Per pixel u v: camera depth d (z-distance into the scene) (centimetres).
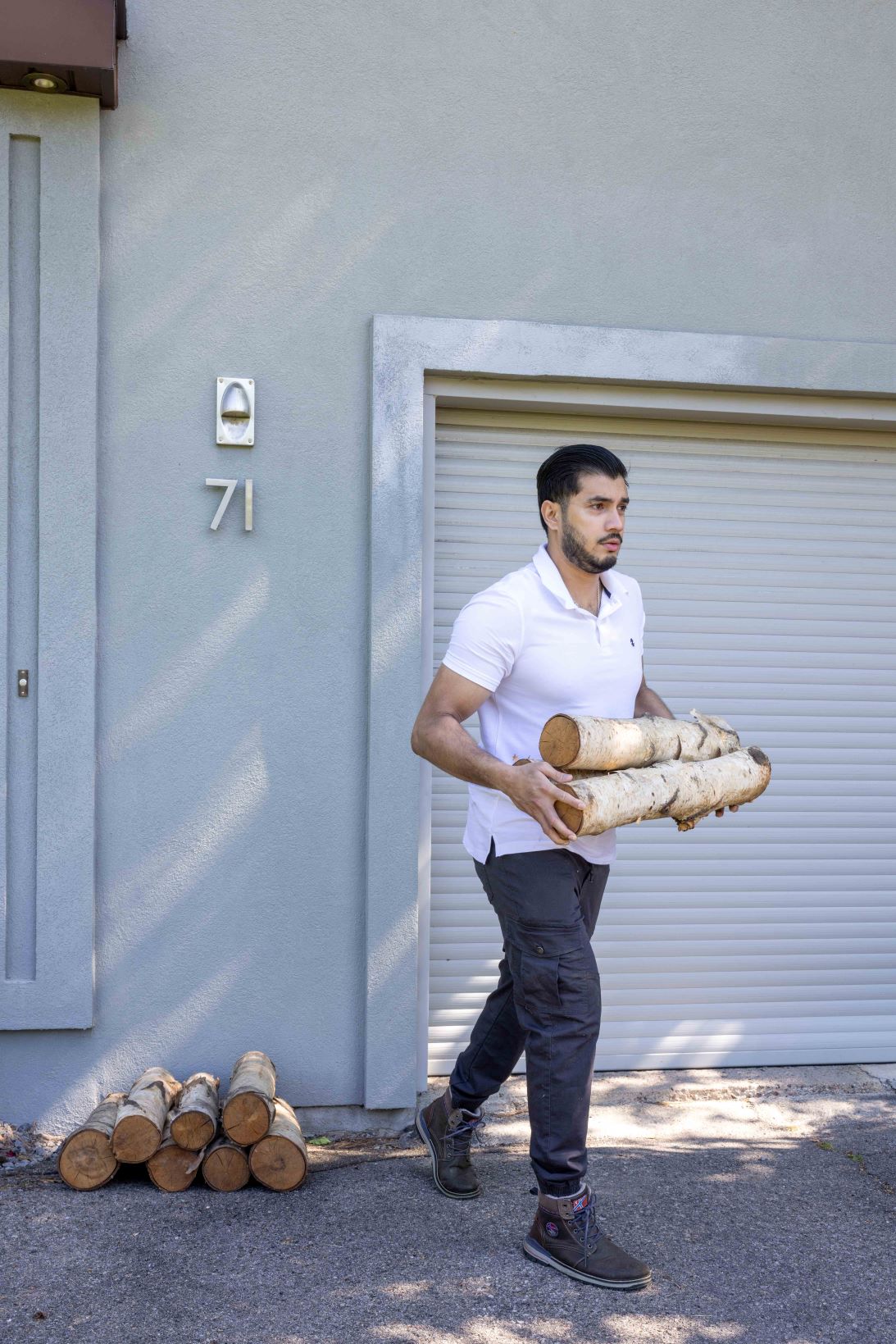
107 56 345
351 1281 281
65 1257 293
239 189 381
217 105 379
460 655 283
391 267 390
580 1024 277
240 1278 282
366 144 388
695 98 411
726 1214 322
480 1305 269
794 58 418
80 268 367
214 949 382
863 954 450
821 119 420
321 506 386
